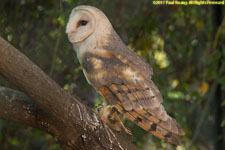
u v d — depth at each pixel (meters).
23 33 12.96
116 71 8.20
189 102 13.94
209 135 16.52
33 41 12.93
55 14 12.29
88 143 7.52
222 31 14.09
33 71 6.53
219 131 14.45
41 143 14.75
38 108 7.54
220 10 14.27
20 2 13.14
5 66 6.33
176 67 14.70
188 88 14.23
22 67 6.43
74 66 12.63
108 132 7.63
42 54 12.23
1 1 13.13
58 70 12.45
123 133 9.47
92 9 8.59
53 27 12.92
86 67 8.44
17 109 7.57
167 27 14.44
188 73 14.62
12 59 6.32
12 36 12.34
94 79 8.27
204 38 15.28
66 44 11.95
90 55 8.47
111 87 8.12
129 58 8.37
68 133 7.43
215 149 14.62
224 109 14.40
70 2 11.33
